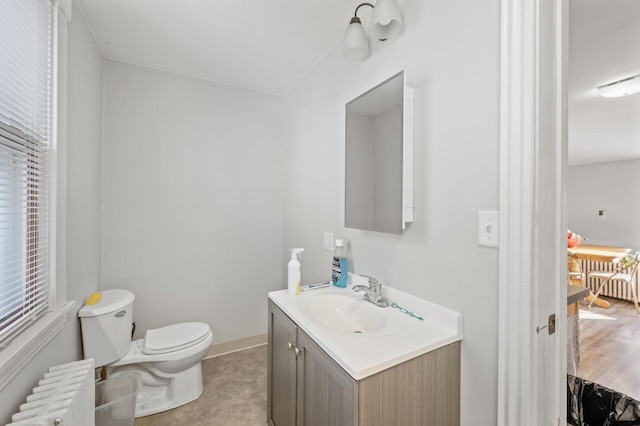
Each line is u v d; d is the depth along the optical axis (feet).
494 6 3.13
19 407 3.15
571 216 18.13
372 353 3.00
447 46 3.62
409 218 4.05
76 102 4.91
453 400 3.40
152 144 7.11
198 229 7.68
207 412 5.72
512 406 2.93
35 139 3.75
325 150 6.41
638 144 12.69
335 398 3.05
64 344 4.43
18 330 3.30
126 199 6.85
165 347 5.77
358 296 4.81
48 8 3.99
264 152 8.54
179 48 6.25
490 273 3.18
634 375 7.70
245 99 8.23
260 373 7.04
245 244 8.30
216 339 7.95
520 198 2.88
